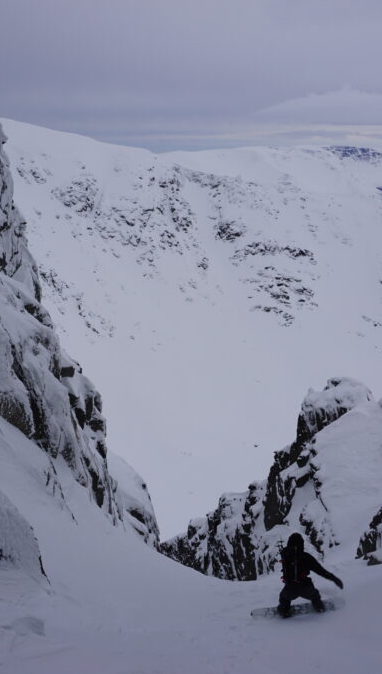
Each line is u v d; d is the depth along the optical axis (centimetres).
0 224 3234
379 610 866
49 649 698
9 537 1028
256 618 981
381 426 3488
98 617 965
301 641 782
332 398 3988
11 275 3300
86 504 2103
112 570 1540
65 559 1448
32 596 953
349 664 662
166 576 1734
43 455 1972
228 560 4275
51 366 2491
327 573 968
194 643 777
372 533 2350
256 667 655
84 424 2998
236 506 4894
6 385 2008
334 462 3334
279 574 1952
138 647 739
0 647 694
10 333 2208
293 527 3303
